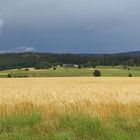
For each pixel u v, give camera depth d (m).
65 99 20.31
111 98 20.50
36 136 10.08
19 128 11.09
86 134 10.10
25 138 9.72
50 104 16.05
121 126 11.20
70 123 11.12
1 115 13.13
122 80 63.59
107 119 11.95
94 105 15.23
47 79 71.12
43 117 12.34
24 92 28.73
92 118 11.45
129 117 12.20
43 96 22.50
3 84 48.75
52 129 10.79
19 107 14.91
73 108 14.13
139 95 25.03
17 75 103.31
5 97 22.80
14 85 45.31
